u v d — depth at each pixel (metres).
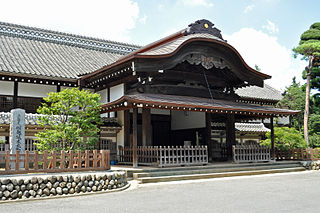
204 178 13.86
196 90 17.83
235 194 9.80
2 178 8.85
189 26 17.75
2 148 15.05
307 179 13.73
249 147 17.62
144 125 15.16
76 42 24.27
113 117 18.09
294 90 42.28
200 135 18.42
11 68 16.45
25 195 8.98
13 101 16.70
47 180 9.39
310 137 31.47
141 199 8.99
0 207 8.00
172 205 8.13
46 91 17.77
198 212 7.34
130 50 26.72
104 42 25.41
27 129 15.63
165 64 15.54
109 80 17.75
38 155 9.95
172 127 20.47
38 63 18.83
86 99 13.28
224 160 19.95
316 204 8.21
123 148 17.00
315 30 30.39
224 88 19.97
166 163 14.52
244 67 17.97
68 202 8.59
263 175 15.44
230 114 19.34
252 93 26.45
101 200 8.86
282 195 9.61
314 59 28.89
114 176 10.72
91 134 13.25
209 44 16.77
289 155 20.78
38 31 22.91
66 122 13.79
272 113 18.17
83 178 9.98
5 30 21.81
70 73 18.70
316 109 37.94
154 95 15.62
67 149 12.58
